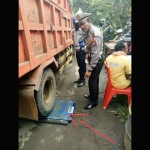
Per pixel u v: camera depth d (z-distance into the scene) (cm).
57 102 303
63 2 417
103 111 283
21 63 170
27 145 201
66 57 483
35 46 217
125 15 968
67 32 481
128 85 270
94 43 244
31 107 209
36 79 205
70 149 196
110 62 269
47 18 270
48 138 214
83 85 409
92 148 198
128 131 181
